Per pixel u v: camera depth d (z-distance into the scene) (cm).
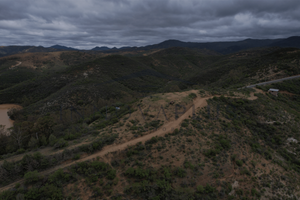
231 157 3045
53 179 2267
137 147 3041
